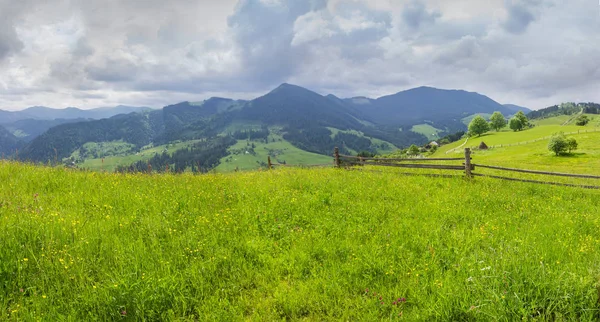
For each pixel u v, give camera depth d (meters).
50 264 5.39
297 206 9.51
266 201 9.77
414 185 13.04
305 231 7.52
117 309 4.61
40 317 4.33
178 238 6.68
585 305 4.30
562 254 5.87
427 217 8.70
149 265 5.61
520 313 4.24
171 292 4.92
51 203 8.25
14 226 6.23
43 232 6.24
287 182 12.91
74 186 10.16
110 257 5.84
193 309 4.89
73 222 6.83
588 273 4.75
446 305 4.57
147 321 4.56
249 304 5.02
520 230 7.57
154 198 9.36
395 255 6.28
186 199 9.49
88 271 5.42
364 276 5.63
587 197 12.00
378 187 12.38
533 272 4.86
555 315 4.20
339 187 12.29
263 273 5.83
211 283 5.51
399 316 4.63
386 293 5.11
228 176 15.59
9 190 8.95
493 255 5.70
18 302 4.64
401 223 8.11
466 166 14.91
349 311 4.78
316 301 5.04
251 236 7.16
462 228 7.73
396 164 17.16
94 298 4.71
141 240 6.41
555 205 10.53
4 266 5.12
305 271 5.95
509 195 11.63
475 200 10.66
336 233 7.42
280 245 6.88
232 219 8.04
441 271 5.61
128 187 10.67
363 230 7.62
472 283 4.90
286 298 5.06
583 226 8.01
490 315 4.24
